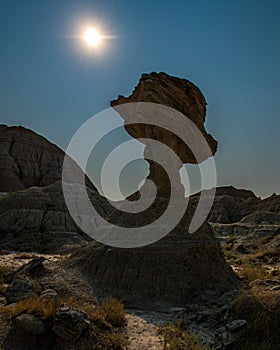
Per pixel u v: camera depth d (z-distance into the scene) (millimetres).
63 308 8406
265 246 39312
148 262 12820
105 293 12008
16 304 9359
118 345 7875
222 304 11047
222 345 8086
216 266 14078
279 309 8820
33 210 59312
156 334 8867
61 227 57031
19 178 99438
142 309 11117
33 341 7906
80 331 7730
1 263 21047
